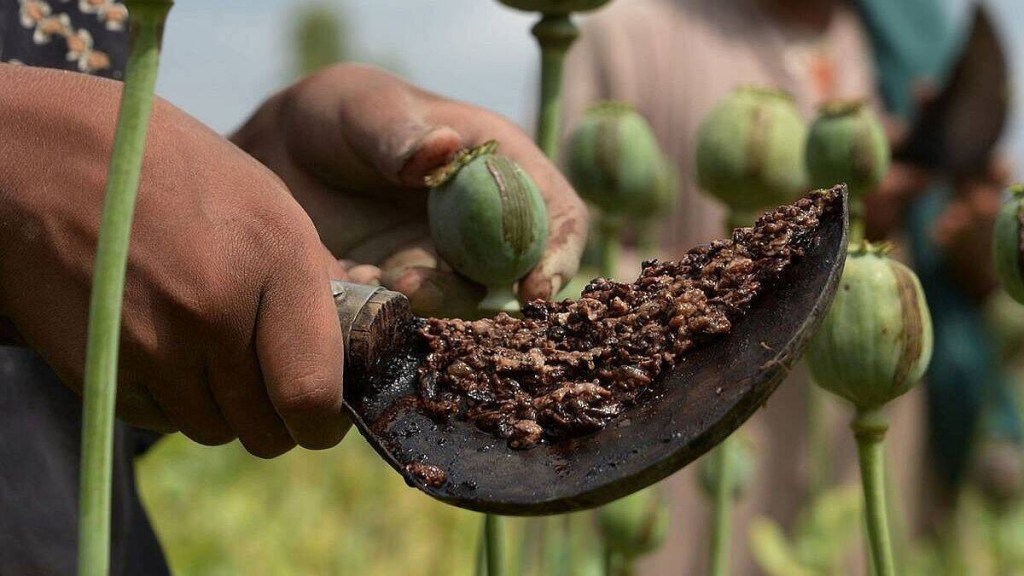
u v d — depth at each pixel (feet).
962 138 4.67
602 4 2.83
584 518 3.81
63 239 2.19
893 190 4.68
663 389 2.17
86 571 1.87
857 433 2.55
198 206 2.20
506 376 2.27
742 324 2.18
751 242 2.26
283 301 2.20
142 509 2.99
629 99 4.99
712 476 3.52
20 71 2.25
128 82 1.87
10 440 2.63
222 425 2.30
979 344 5.32
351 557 6.94
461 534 7.03
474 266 2.56
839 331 2.52
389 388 2.30
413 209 2.74
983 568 6.14
